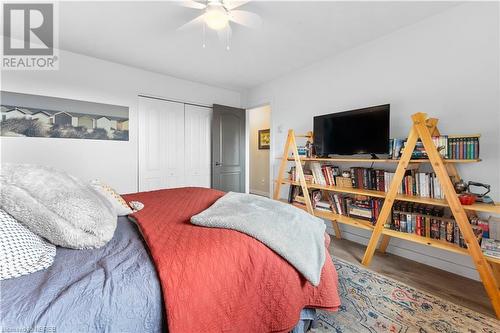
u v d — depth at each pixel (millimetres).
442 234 1886
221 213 1372
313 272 1134
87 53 2943
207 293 890
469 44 1927
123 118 3330
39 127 2729
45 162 2770
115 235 1184
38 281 772
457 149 1814
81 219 973
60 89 2842
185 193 2248
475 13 1891
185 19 2191
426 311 1519
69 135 2916
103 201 1216
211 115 4316
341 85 2891
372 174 2379
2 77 2531
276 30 2377
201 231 1184
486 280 1540
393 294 1707
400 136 2369
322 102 3125
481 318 1467
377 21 2217
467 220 1612
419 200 1881
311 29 2361
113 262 904
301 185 2795
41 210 917
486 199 1691
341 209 2619
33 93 2686
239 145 4527
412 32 2260
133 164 3441
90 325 703
